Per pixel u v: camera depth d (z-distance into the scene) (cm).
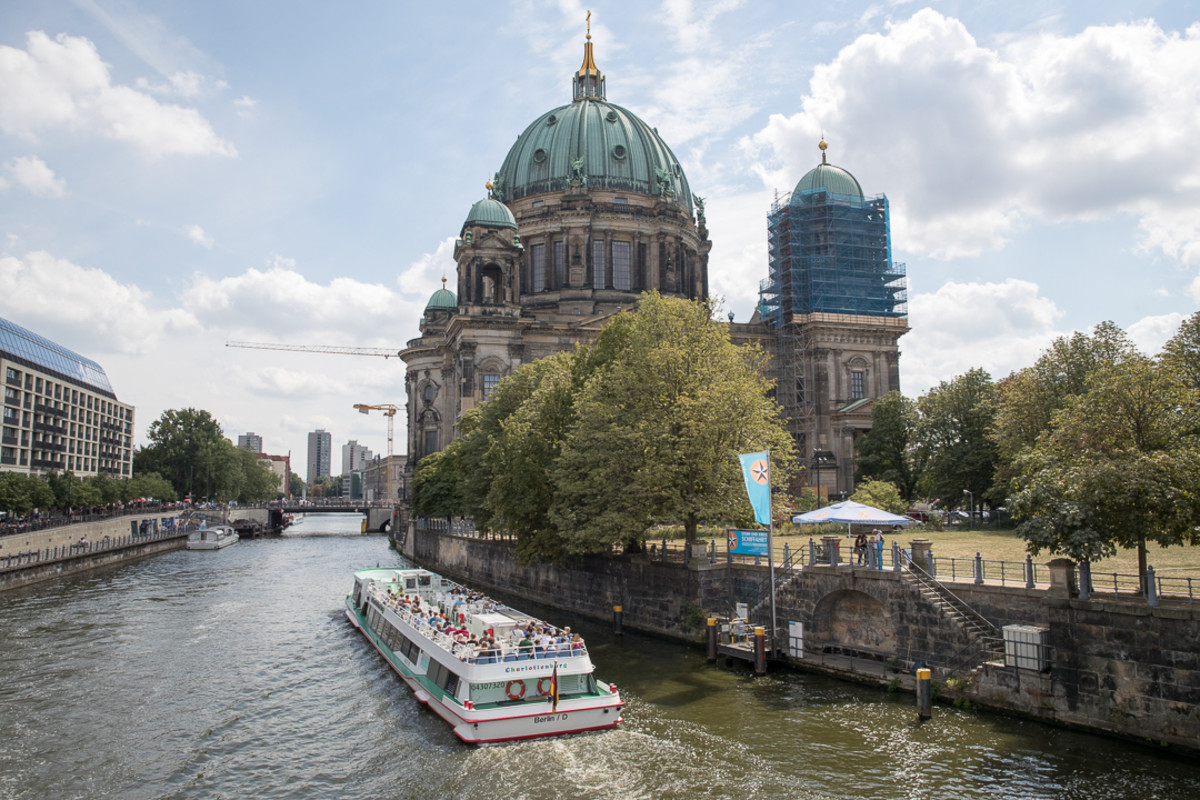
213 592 7950
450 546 10006
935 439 9031
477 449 8525
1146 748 3152
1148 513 3344
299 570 10012
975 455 8444
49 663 4994
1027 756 3134
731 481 5300
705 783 3034
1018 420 7088
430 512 10912
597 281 13262
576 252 13088
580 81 15788
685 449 5247
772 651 4562
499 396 8588
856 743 3350
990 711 3641
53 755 3478
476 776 3164
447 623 4519
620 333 6556
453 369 13275
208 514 17062
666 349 5494
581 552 5700
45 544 9575
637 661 4816
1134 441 3716
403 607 5159
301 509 19538
